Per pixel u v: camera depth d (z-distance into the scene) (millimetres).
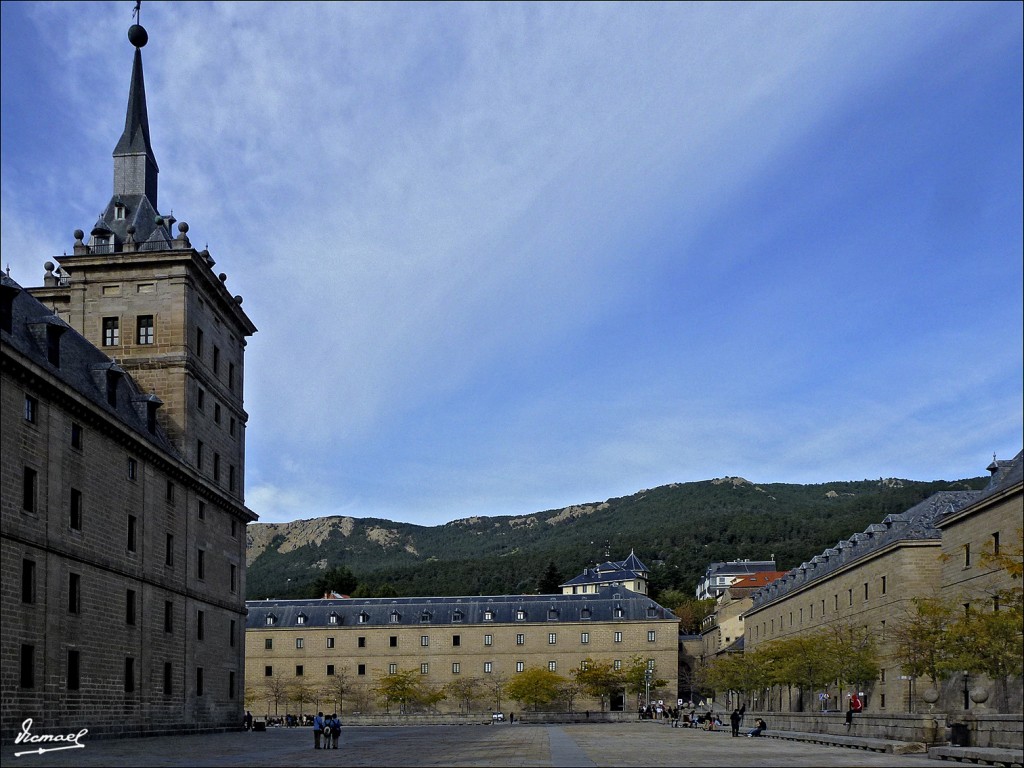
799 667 79688
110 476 52406
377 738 61250
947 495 75875
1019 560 53906
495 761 35562
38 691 44219
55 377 45656
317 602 151250
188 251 63781
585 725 96562
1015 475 56812
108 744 47312
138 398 59844
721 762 34844
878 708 75750
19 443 43469
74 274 65000
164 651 58969
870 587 78750
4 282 45781
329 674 146000
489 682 143500
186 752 41312
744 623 135750
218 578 69125
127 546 54250
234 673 71750
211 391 68812
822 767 32000
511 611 146750
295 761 35656
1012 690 54594
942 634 52344
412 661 145375
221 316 71812
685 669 158750
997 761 33938
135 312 64188
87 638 49156
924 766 33031
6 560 41969
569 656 143375
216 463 69750
